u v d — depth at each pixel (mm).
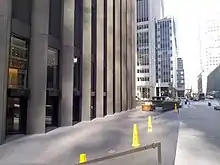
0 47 12695
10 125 15258
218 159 9117
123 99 36938
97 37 26641
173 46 123625
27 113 15320
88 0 23531
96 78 26469
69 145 11789
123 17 38250
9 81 14562
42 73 15820
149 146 5664
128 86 40938
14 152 10352
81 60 22953
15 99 15570
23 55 15695
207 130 17172
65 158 9352
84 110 22766
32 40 15734
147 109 38938
